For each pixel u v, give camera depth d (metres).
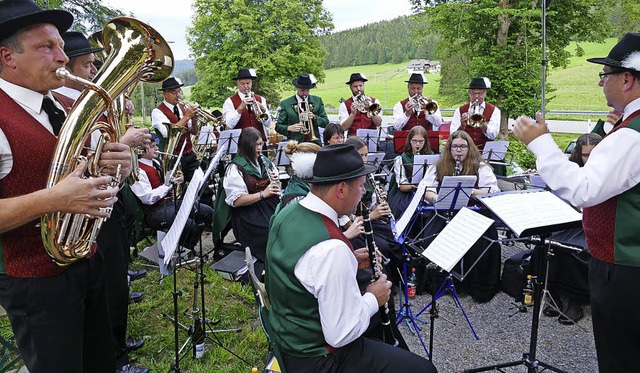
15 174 1.86
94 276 2.21
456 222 2.77
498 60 11.03
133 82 2.30
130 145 2.38
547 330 3.62
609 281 2.09
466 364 3.21
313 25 17.19
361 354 2.02
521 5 10.55
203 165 6.52
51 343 1.99
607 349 2.20
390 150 7.22
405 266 3.89
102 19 11.50
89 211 1.78
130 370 2.92
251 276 2.16
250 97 6.67
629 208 2.00
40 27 1.83
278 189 4.38
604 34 11.07
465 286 4.20
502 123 11.17
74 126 1.82
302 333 1.94
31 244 1.92
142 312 3.81
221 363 3.16
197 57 16.86
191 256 5.10
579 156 3.92
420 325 3.73
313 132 6.89
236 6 15.58
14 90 1.88
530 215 2.55
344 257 1.88
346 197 2.03
